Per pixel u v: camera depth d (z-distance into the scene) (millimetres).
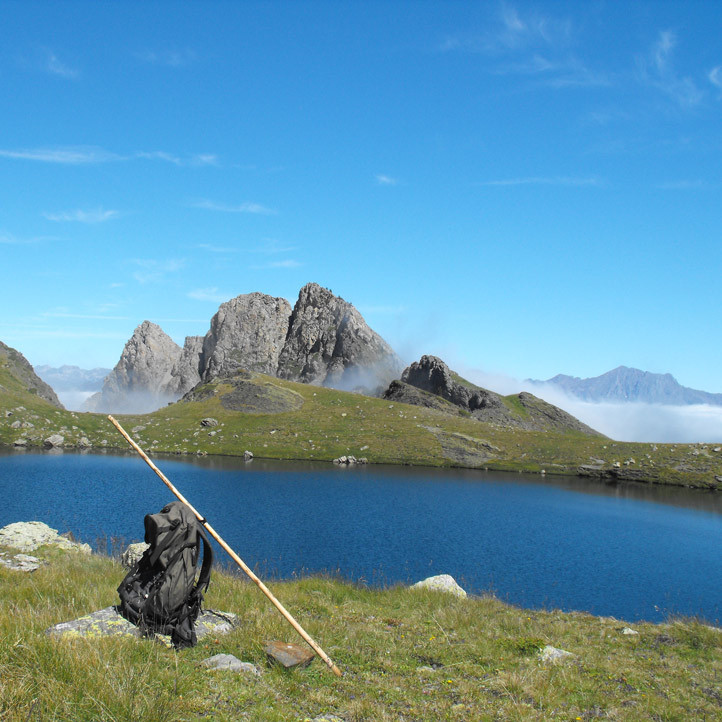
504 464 127688
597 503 86750
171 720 7086
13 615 10773
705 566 52250
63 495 73875
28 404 160500
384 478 105938
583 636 15531
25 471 96375
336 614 15180
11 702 6777
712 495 99250
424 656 11828
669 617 19531
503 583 43281
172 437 147500
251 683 8648
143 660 8703
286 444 142000
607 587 43656
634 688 11125
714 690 11445
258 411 171750
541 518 73500
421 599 19375
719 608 38062
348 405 178750
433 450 136750
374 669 10617
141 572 10250
